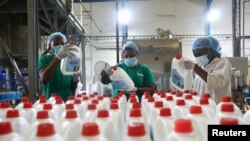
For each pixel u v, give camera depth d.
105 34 7.34
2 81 3.20
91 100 1.20
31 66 2.02
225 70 1.62
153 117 0.92
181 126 0.58
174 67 1.55
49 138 0.58
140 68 2.14
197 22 7.20
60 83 1.81
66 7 3.65
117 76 1.69
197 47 1.72
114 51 7.32
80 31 4.91
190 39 7.21
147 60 3.32
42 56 1.87
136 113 0.80
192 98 1.15
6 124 0.62
